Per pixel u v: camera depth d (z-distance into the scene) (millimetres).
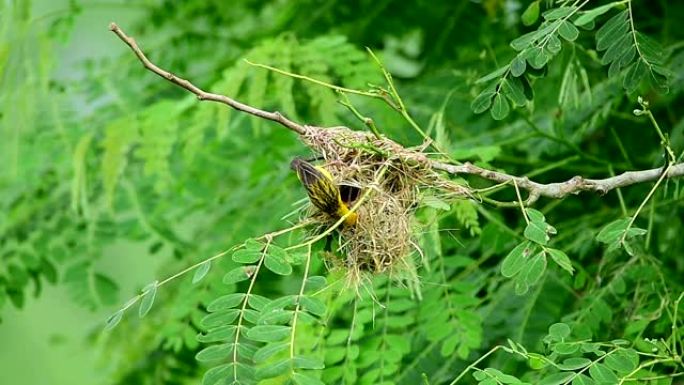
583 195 8156
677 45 7359
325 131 5305
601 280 6906
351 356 6410
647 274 6652
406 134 7660
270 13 10180
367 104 7828
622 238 4969
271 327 4469
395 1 9133
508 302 7012
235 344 4547
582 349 5152
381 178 5211
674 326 5523
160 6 9836
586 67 7602
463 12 9023
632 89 5227
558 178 8039
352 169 5172
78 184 7914
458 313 6625
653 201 6809
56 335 10812
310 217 5191
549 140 7617
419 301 6836
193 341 7344
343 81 7738
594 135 8211
